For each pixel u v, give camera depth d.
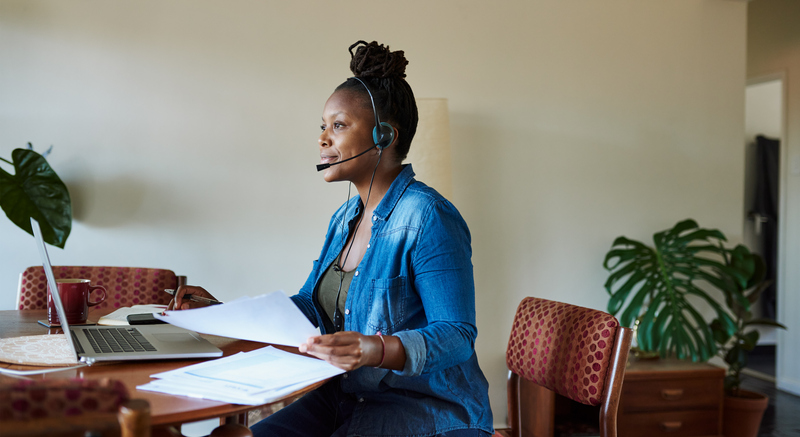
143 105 2.70
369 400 1.24
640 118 3.22
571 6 3.13
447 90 2.99
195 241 2.76
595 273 3.16
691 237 2.95
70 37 2.63
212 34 2.76
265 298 0.89
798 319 3.86
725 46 3.32
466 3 3.01
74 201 2.64
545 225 3.10
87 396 0.58
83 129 2.65
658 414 2.68
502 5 3.05
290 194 2.84
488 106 3.04
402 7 2.94
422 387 1.21
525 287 3.08
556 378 1.35
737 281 3.07
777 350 4.01
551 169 3.11
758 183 4.88
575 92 3.14
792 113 3.94
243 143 2.79
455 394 1.23
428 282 1.17
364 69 1.30
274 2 2.81
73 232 2.64
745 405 2.92
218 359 1.09
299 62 2.84
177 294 1.44
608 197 3.18
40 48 2.61
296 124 2.84
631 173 3.21
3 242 2.58
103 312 1.65
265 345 1.27
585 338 1.28
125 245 2.69
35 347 1.13
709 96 3.30
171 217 2.73
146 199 2.71
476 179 3.03
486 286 3.04
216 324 1.04
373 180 1.34
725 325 2.87
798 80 3.89
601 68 3.17
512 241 3.07
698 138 3.29
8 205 2.42
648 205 3.23
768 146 4.86
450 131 3.00
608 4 3.18
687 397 2.71
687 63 3.27
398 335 1.04
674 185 3.26
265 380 0.94
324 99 2.86
